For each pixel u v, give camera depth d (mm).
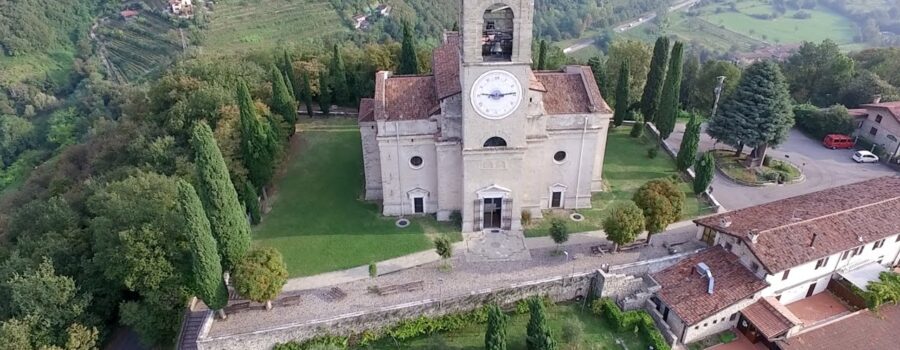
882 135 71375
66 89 160125
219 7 172500
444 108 49094
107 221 46062
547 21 185500
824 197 54281
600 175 59719
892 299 46875
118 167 69625
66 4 176000
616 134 75250
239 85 52875
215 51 135500
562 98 52562
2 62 157750
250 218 55031
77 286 45531
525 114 47688
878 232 48500
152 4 179375
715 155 71312
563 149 53562
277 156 61094
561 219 55562
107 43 169125
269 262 42438
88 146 90062
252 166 56438
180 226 44031
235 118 63469
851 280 47969
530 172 52625
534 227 54344
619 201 58750
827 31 185750
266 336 41750
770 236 46438
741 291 44688
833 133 75375
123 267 43500
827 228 47969
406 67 82562
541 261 49688
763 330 43188
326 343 42656
